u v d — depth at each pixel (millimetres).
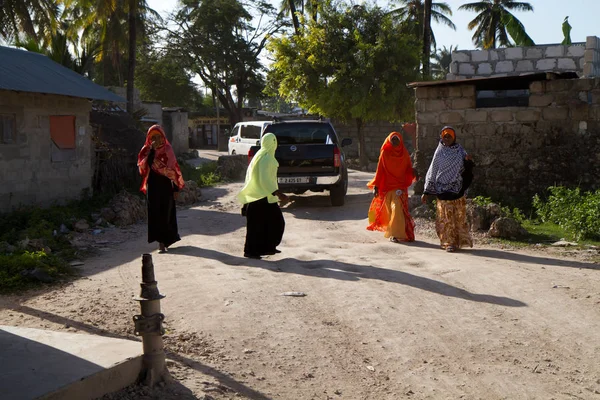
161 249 9047
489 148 12484
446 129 8961
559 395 4340
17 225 10820
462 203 9016
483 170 12539
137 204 12617
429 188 9047
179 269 7746
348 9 26906
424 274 7457
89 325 5582
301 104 28000
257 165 8391
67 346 4258
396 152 9727
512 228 9922
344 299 6391
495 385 4488
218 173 21859
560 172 12062
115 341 4422
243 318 5785
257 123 26781
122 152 16422
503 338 5371
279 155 13727
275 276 7363
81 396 3588
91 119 17359
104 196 14250
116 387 3852
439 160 8953
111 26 31047
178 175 8969
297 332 5469
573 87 11875
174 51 49531
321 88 26812
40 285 7059
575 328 5602
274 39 27391
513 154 12344
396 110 26688
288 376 4602
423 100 12789
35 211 11391
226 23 49906
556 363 4871
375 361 4914
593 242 9445
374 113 26625
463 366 4812
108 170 15750
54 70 14359
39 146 12758
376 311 6020
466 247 9312
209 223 12094
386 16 26922
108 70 47531
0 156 11750
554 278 7250
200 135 58219
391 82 26094
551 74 11750
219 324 5613
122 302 6355
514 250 9047
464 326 5648
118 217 11922
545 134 12125
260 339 5293
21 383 3525
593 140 11836
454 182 8906
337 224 11898
